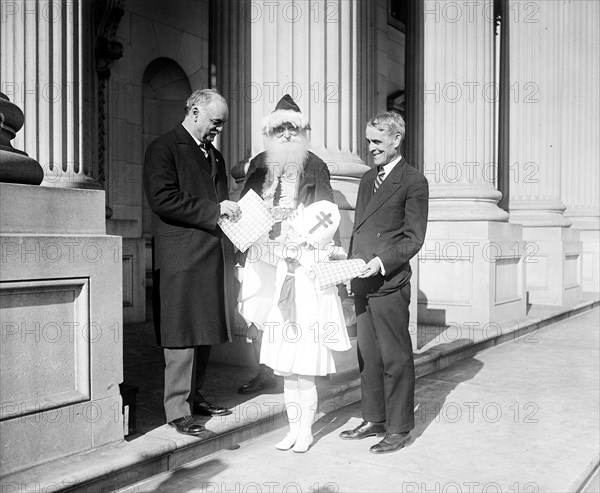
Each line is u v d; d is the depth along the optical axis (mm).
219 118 3783
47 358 3158
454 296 8062
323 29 5562
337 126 5633
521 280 8883
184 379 3678
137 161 10305
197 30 11227
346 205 5387
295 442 3875
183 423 3646
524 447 3994
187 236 3654
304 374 3656
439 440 4109
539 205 10750
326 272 3582
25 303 3070
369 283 3830
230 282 5406
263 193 4125
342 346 3723
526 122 10883
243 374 5145
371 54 6633
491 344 7492
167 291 3627
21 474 2994
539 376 6004
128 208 10172
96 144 8016
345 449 3895
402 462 3699
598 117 14109
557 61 10906
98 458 3223
